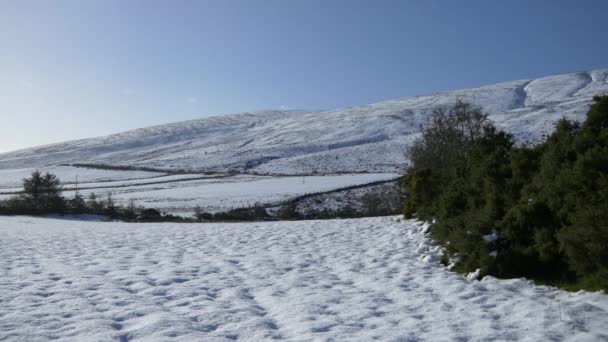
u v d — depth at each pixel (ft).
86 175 268.21
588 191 21.24
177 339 15.80
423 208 47.55
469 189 32.83
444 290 22.97
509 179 29.14
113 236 50.60
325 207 129.80
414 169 57.72
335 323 17.93
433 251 32.50
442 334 16.61
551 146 26.35
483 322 17.80
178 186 198.70
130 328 17.10
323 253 35.91
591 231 18.51
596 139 24.07
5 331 16.34
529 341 15.72
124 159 401.90
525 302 19.83
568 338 15.81
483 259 24.94
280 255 35.29
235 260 33.12
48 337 15.84
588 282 20.51
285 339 16.10
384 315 19.12
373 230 48.96
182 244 42.50
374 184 157.38
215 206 138.51
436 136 64.34
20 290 22.77
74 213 111.55
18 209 110.73
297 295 22.50
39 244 42.93
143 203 151.94
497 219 26.03
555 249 22.21
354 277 26.94
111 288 23.48
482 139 40.29
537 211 23.88
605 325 16.70
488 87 585.63
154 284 24.95
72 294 22.02
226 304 20.75
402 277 26.40
